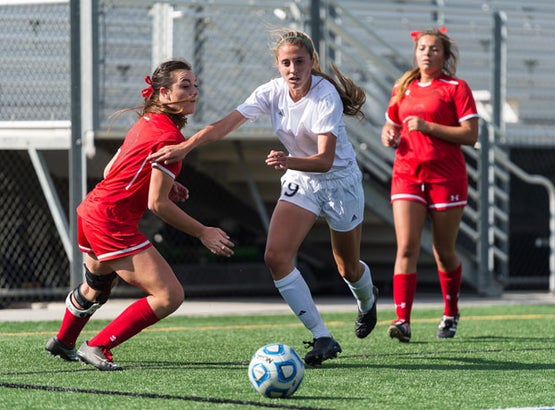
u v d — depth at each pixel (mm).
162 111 19188
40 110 38531
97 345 19391
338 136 20656
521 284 46969
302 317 20297
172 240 42531
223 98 40062
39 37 39031
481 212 40625
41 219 39625
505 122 49562
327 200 20656
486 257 40625
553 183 47906
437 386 17734
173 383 17750
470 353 22578
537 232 48281
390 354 22375
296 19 39375
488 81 52531
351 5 46719
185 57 39188
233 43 41688
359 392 16969
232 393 16688
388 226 42375
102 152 37781
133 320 19234
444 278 25672
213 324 29547
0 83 38562
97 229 18812
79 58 35875
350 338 25578
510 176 46781
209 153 40906
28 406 15383
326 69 39438
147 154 18656
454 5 54062
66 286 40094
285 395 16234
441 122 24953
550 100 54250
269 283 42312
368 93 41219
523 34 54344
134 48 40250
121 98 38938
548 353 22641
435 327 28578
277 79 20672
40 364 20219
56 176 39344
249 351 22750
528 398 16547
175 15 38844
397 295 24719
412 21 53531
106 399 16016
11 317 31344
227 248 18328
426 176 24828
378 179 43531
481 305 36219
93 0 35750
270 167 41656
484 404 15930
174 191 19734
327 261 44656
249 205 43406
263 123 38906
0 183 38812
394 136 25609
